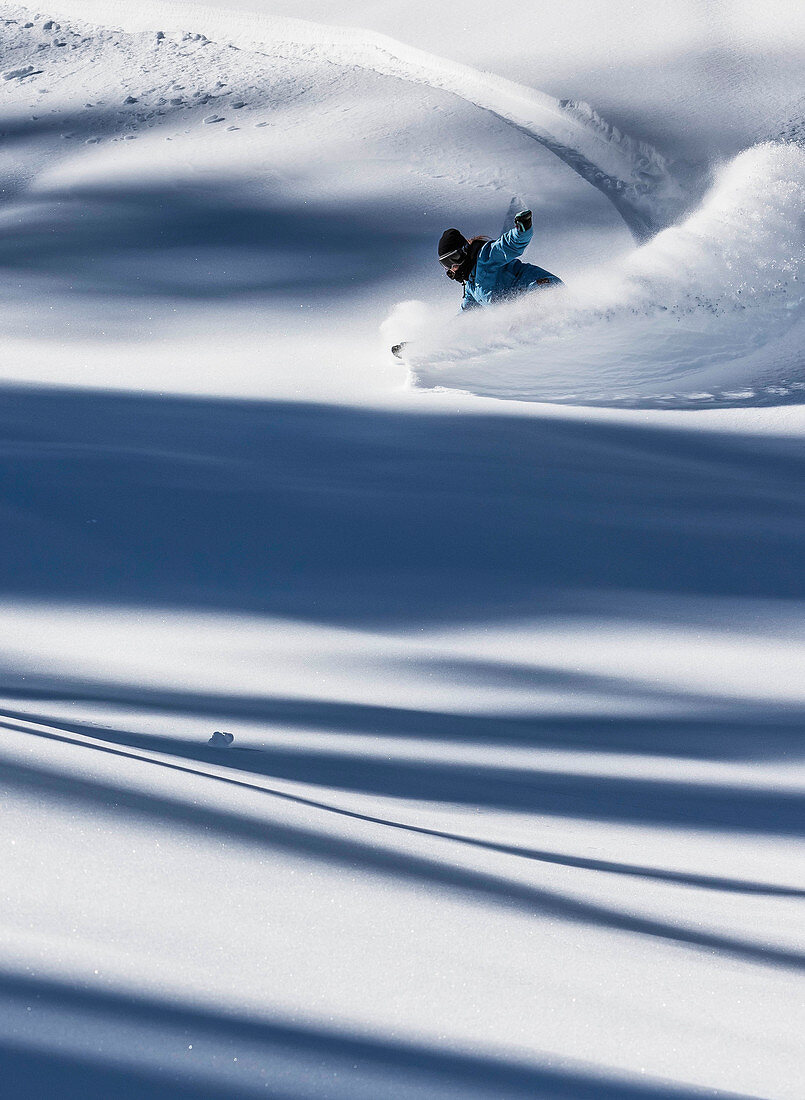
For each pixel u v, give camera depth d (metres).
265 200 66.62
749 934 6.66
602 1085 4.25
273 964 4.76
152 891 5.12
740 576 22.11
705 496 28.09
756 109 74.69
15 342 48.69
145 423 33.22
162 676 14.67
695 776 12.22
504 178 67.56
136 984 4.35
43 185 72.12
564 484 28.28
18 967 4.29
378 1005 4.61
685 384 40.19
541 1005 4.88
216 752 9.77
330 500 25.27
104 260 59.62
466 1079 4.11
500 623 18.61
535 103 78.19
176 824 5.87
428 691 15.08
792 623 19.44
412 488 26.81
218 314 52.12
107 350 47.69
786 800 11.43
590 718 14.45
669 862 8.65
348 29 90.62
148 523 22.38
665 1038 4.78
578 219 61.94
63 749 6.75
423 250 59.16
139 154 75.44
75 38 97.69
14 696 12.39
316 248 60.19
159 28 97.75
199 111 81.81
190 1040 4.00
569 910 6.31
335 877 5.77
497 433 33.69
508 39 86.81
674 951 5.89
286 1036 4.18
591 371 41.31
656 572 22.03
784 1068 4.67
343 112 78.56
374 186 67.31
